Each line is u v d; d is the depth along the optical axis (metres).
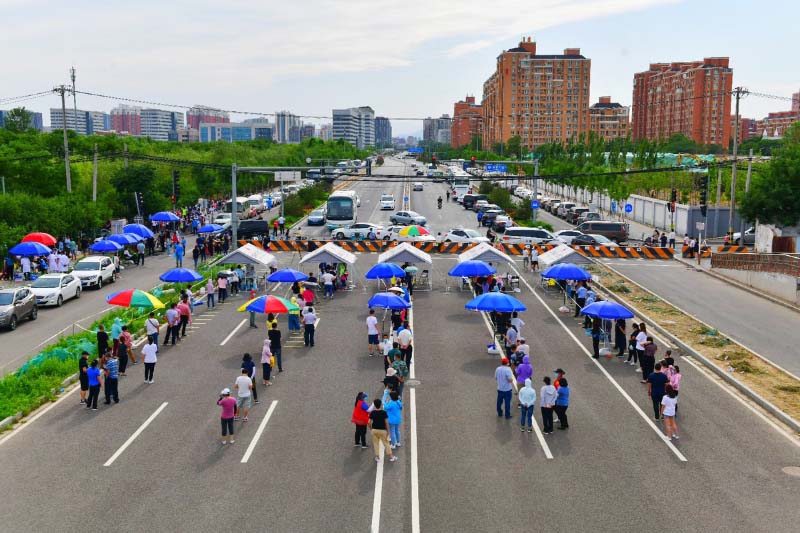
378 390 22.62
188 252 56.88
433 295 39.22
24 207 49.47
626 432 19.05
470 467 16.66
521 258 52.50
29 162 65.44
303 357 26.61
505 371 19.94
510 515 14.21
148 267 49.91
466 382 23.52
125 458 17.16
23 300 33.00
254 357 26.66
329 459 17.14
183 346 28.36
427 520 13.98
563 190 108.94
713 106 184.25
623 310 25.88
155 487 15.52
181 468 16.55
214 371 24.81
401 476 16.14
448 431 19.05
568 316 33.97
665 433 18.97
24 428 19.28
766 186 51.06
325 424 19.58
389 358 23.39
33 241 43.59
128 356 26.36
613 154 102.12
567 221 80.38
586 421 19.89
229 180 100.19
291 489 15.43
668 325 31.39
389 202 88.88
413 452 17.61
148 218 68.62
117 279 45.16
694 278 45.06
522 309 26.33
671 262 51.81
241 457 17.23
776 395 21.80
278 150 145.00
